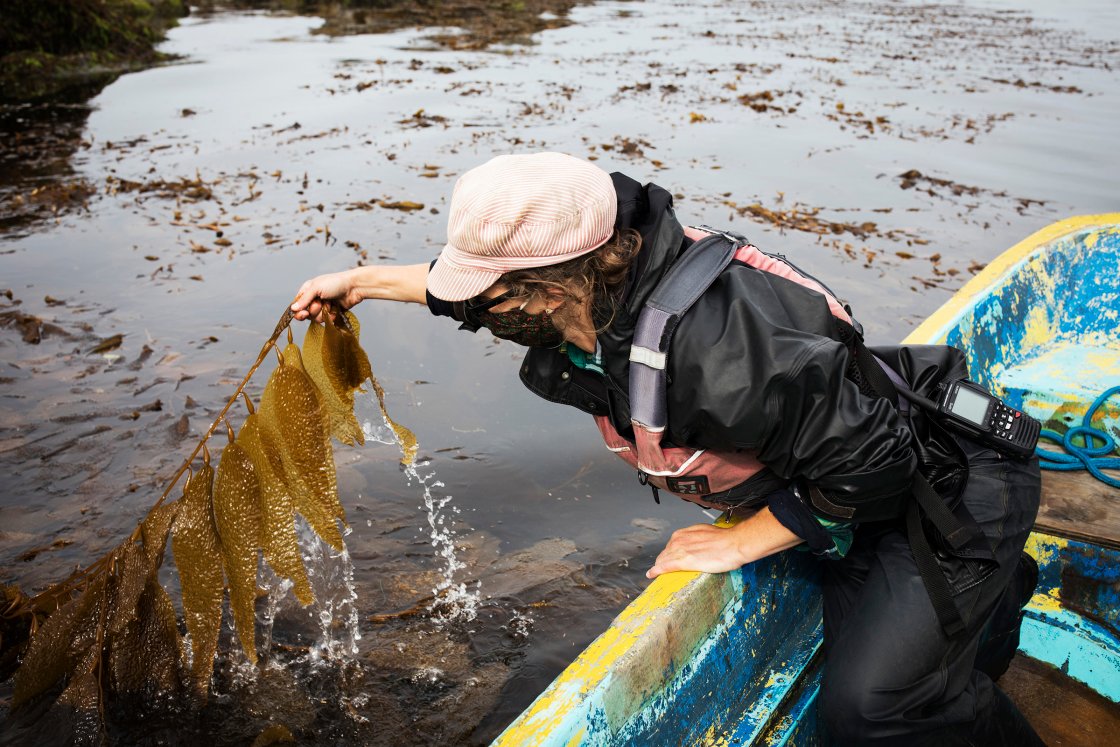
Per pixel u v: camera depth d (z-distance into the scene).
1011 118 9.67
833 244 6.10
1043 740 2.56
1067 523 2.86
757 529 2.17
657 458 2.00
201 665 2.38
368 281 2.37
